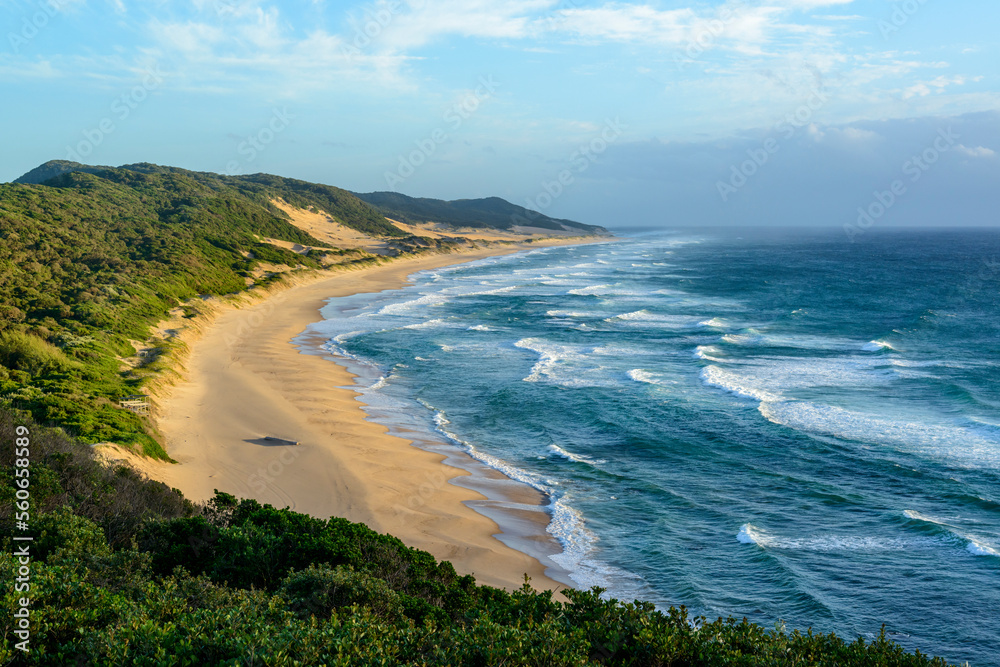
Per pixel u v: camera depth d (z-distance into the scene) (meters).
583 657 7.59
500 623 9.21
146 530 12.27
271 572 11.40
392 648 7.12
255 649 6.74
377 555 12.61
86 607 7.70
